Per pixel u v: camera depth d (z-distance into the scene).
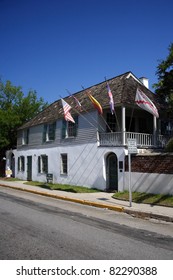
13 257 5.88
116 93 19.11
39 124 26.23
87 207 13.08
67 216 10.60
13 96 36.97
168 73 20.00
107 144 18.27
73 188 19.03
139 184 14.95
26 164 28.50
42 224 9.04
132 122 21.11
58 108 25.52
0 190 20.11
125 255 6.12
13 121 34.03
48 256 5.95
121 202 13.59
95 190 18.25
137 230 8.59
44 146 25.39
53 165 23.77
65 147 22.27
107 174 18.20
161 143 19.78
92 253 6.20
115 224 9.42
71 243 6.95
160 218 10.39
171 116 21.00
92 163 19.20
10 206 12.66
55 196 16.34
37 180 26.16
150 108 15.21
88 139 19.73
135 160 15.32
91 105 19.77
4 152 35.59
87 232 8.16
